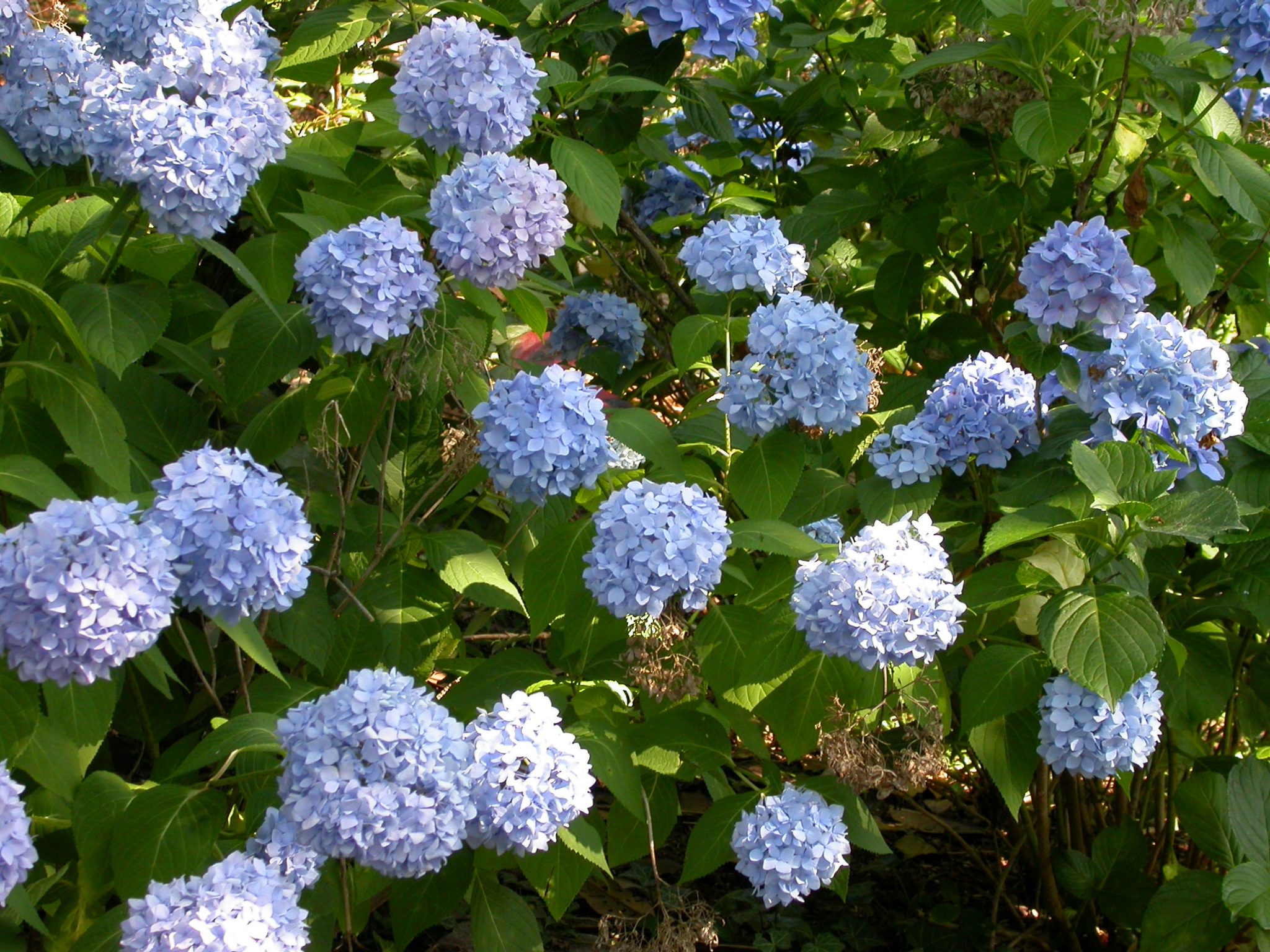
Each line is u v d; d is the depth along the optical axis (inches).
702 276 103.0
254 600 70.6
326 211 97.1
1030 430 99.9
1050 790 117.2
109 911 75.5
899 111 134.0
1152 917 99.4
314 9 135.9
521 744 74.1
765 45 163.8
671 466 95.7
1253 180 107.4
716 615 94.1
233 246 130.3
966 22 119.1
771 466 99.2
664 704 97.7
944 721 98.8
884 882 127.1
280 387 123.1
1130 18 100.1
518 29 123.2
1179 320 126.2
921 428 99.0
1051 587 89.2
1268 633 103.7
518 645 137.8
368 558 100.8
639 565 82.5
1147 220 113.3
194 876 65.6
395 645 97.3
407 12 118.3
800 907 121.1
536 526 110.8
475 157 88.4
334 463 93.1
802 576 85.5
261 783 82.2
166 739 107.0
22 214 92.4
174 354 93.4
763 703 94.1
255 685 91.0
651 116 151.8
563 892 93.4
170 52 85.4
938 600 82.8
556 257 110.5
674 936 92.1
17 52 98.2
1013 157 119.0
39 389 79.8
